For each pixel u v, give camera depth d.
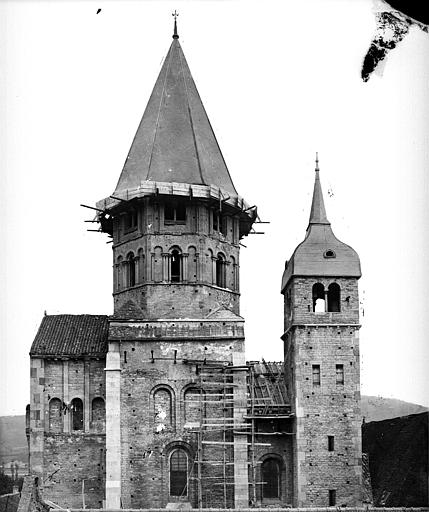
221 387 73.69
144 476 71.81
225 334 74.12
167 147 79.38
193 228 77.06
